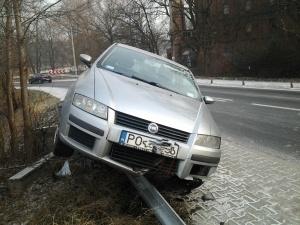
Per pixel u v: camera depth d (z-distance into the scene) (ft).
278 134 27.17
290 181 16.42
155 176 14.67
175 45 158.92
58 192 12.96
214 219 12.28
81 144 12.57
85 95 12.98
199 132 12.77
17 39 17.52
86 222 10.47
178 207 12.84
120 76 15.46
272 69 101.81
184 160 12.34
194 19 128.16
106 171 14.85
